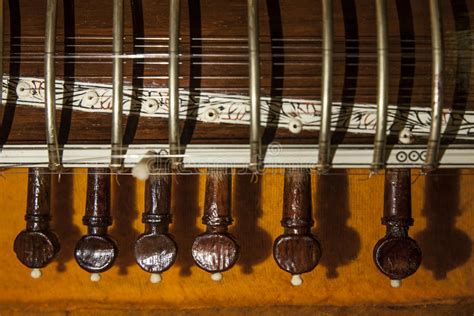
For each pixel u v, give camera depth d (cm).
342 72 40
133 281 46
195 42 40
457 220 46
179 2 39
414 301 46
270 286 46
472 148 40
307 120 40
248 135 40
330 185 46
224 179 41
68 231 46
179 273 46
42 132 40
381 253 41
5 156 40
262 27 40
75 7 41
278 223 46
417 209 46
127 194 46
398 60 40
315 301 46
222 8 41
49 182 42
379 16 39
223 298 46
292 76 40
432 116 39
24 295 46
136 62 40
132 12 41
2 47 40
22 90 40
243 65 40
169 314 46
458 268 46
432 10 39
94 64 40
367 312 46
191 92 40
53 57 39
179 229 46
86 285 46
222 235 40
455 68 40
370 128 40
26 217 41
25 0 41
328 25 39
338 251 46
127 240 46
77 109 40
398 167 40
